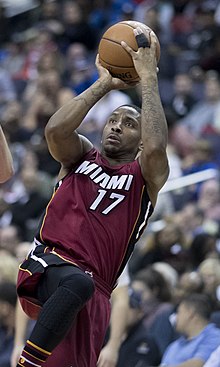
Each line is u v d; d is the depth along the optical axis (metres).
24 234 25.91
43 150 28.20
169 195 25.94
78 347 12.63
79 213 12.90
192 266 21.50
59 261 12.62
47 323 12.15
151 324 18.50
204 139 29.48
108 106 30.73
